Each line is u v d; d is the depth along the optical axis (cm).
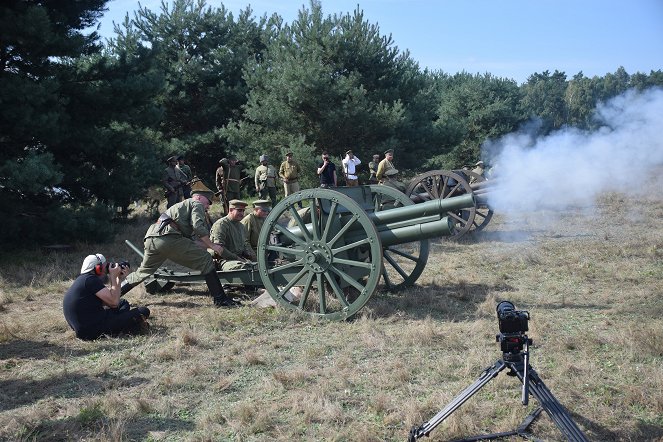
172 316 704
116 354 578
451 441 386
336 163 1886
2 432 414
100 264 635
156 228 745
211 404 462
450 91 3681
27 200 1245
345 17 2020
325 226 708
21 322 691
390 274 909
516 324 363
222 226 796
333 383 489
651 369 498
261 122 2080
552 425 406
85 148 1233
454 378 496
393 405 445
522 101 3516
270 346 592
